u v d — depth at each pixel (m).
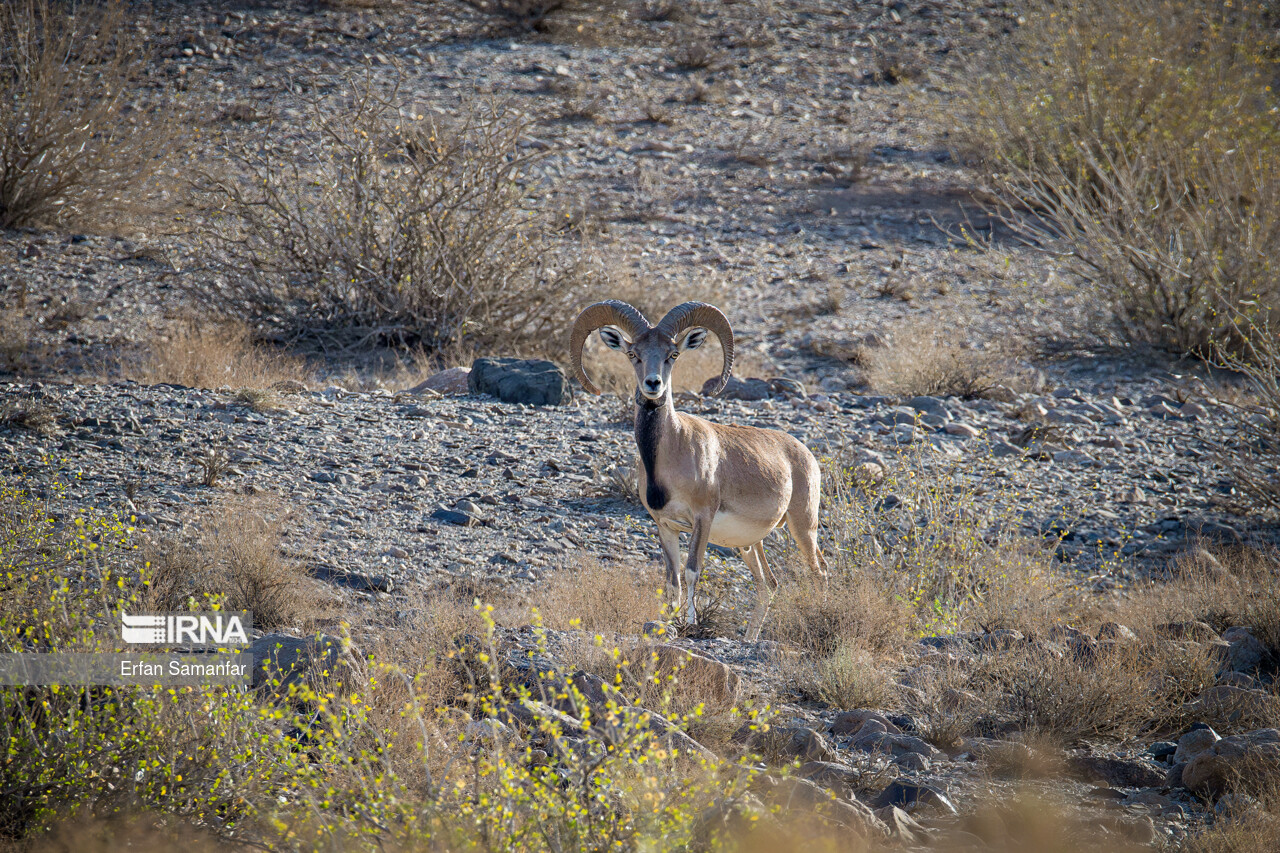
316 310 74.94
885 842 18.52
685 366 71.81
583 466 51.25
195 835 17.44
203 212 83.31
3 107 86.00
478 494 46.28
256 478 45.06
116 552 33.09
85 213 88.75
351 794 16.88
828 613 32.47
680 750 19.45
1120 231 81.69
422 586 35.91
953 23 163.00
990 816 19.58
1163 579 42.72
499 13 151.38
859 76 146.88
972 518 42.69
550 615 32.09
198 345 65.88
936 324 83.25
